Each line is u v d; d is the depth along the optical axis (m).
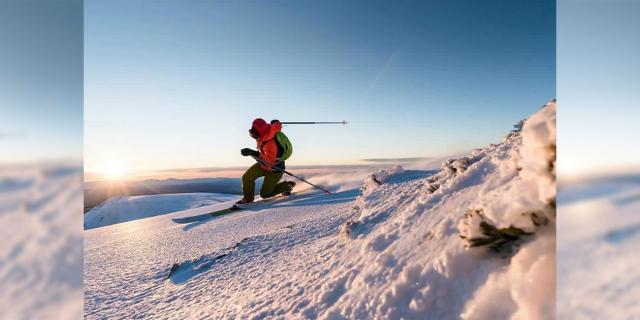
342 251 2.73
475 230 1.46
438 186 2.96
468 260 1.48
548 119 1.20
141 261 5.50
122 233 10.17
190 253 5.30
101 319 3.21
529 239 1.31
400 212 2.99
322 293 2.09
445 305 1.43
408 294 1.59
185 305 3.01
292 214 6.87
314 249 3.31
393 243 2.19
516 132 2.93
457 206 2.06
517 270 1.24
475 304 1.30
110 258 6.23
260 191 9.70
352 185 9.25
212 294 3.07
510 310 1.19
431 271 1.58
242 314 2.28
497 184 1.90
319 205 7.13
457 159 3.27
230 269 3.67
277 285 2.62
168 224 9.63
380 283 1.81
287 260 3.31
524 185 1.34
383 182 5.16
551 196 1.18
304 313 1.97
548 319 1.05
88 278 4.88
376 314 1.62
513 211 1.30
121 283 4.32
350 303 1.82
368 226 3.02
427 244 1.87
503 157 2.31
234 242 5.22
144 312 3.13
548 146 1.18
